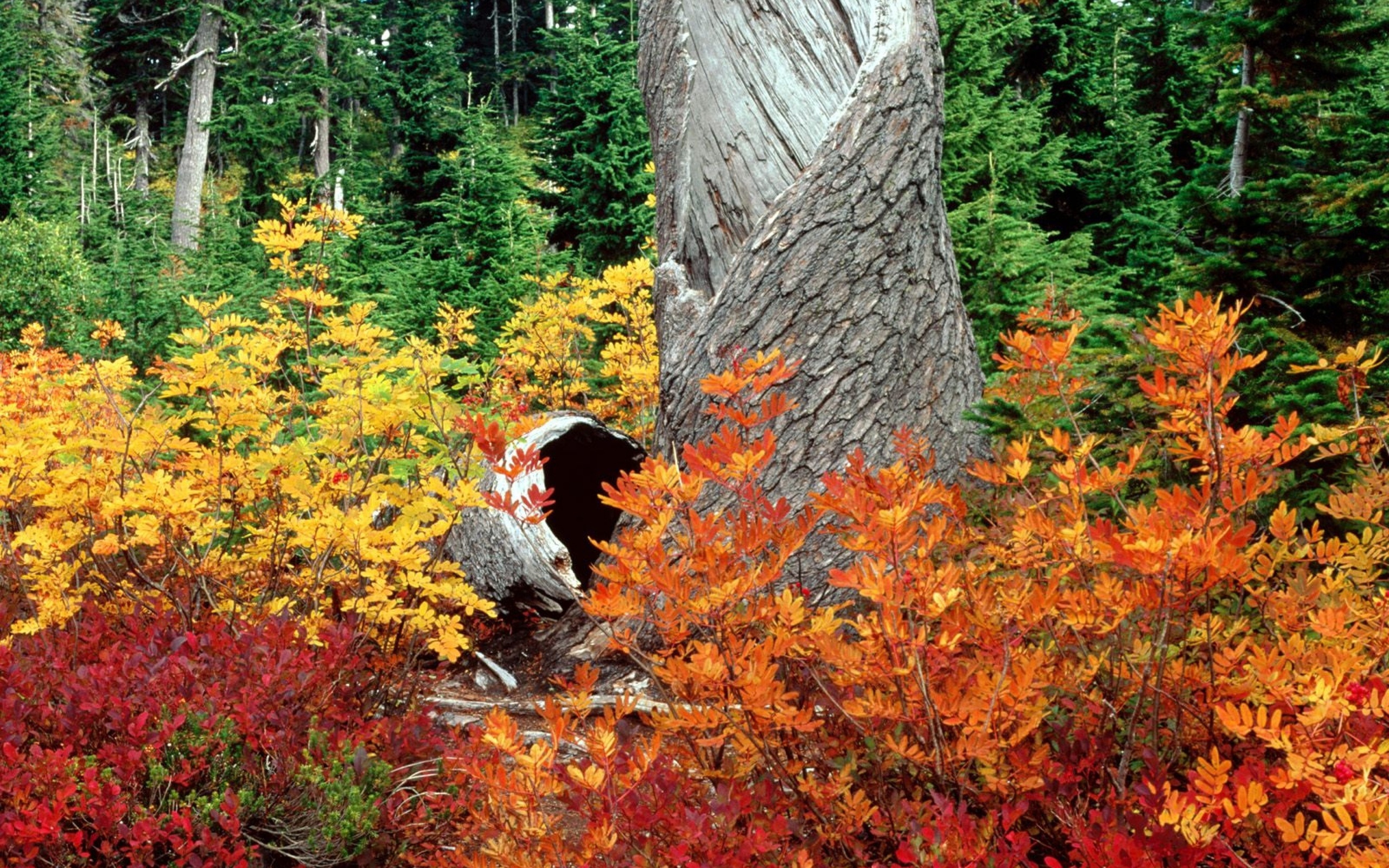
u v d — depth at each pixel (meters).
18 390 7.06
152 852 2.47
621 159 13.12
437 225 14.84
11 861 2.27
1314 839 1.49
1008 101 10.23
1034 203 10.49
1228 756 1.99
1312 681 1.70
